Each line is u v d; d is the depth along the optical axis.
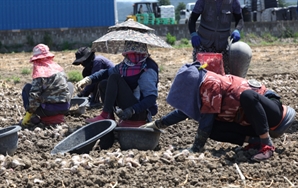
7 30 31.62
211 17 8.22
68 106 8.09
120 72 6.89
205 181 5.34
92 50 7.80
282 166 5.60
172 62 20.47
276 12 37.84
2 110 10.01
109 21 32.88
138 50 6.73
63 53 26.09
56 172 5.59
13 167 5.72
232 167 5.62
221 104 5.96
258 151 5.93
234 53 7.96
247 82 6.09
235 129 6.17
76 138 6.62
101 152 6.22
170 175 5.39
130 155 5.94
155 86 6.80
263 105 5.86
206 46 8.30
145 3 38.38
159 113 9.39
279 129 6.01
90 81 7.14
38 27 32.22
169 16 41.22
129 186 5.20
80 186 5.25
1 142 6.30
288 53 23.30
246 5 40.25
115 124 6.53
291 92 11.55
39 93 7.82
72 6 32.50
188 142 6.96
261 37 32.84
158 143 6.84
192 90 5.97
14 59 23.75
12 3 31.86
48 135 7.43
